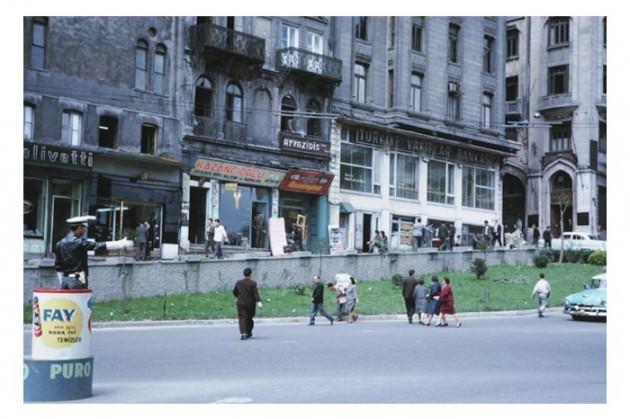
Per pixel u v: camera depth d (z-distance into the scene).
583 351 18.12
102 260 28.03
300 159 43.44
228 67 40.28
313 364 15.45
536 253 44.19
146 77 37.12
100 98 35.16
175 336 19.94
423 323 25.50
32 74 32.81
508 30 63.09
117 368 14.60
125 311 24.44
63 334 11.20
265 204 41.88
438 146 51.50
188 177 38.12
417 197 50.00
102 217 34.75
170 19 38.12
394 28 49.06
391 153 48.53
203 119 39.03
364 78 47.81
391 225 48.12
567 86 59.69
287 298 29.39
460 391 12.50
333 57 44.50
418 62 49.88
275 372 14.41
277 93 42.69
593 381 13.80
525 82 62.03
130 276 27.03
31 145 31.84
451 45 53.00
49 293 11.16
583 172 58.47
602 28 59.88
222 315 25.05
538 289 28.59
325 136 44.72
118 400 11.40
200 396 11.84
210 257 33.31
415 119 49.22
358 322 26.08
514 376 14.31
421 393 12.27
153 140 37.25
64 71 33.91
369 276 35.41
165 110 37.72
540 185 60.69
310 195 44.22
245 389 12.51
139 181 36.16
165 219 37.16
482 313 28.64
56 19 33.69
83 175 33.91
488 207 55.69
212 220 35.12
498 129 56.03
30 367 11.06
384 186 47.78
